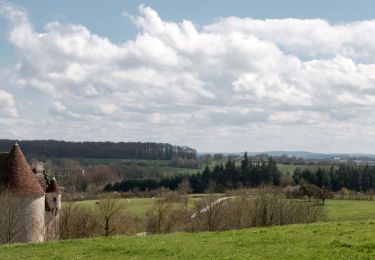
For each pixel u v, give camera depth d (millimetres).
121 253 24406
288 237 25094
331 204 95375
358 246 21125
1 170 45031
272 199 59844
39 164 55875
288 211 60406
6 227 43406
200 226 58469
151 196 120438
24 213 44500
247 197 67562
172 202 75375
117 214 65500
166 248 24391
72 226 60719
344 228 27438
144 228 67625
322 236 24641
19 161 45688
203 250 23312
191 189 123812
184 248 24172
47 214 51375
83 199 103750
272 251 21750
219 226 57938
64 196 110250
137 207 88500
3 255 25750
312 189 97438
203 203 65062
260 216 57656
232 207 61594
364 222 30562
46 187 53875
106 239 29750
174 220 63969
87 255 24391
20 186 44688
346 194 119812
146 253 23828
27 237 44500
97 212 65125
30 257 24656
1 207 43562
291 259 19688
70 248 27000
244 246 23938
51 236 50156
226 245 24438
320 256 19781
